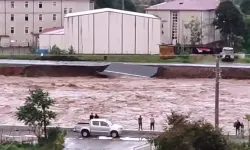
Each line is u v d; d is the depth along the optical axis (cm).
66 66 19188
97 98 14750
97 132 10144
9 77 18750
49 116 9181
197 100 14562
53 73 19062
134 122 11831
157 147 6788
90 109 13300
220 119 12138
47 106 9275
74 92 15700
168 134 6700
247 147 8006
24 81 17825
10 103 14025
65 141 9494
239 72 18638
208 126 6819
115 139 9906
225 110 13250
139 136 10181
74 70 19125
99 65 19400
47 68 19138
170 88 16512
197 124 6825
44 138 8944
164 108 13512
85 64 19688
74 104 13850
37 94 9219
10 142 8788
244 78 18512
